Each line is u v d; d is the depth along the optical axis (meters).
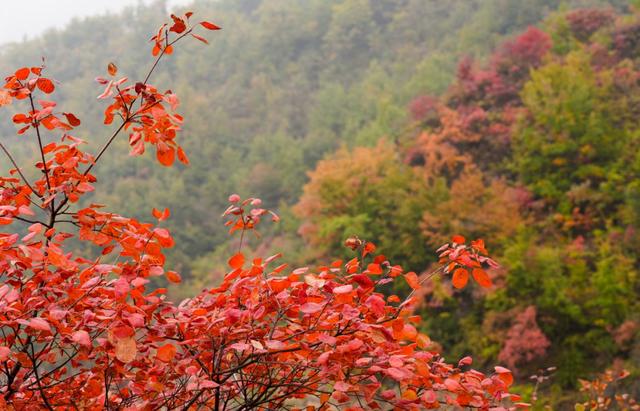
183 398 2.51
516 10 58.97
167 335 2.33
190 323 2.30
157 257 2.44
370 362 2.16
